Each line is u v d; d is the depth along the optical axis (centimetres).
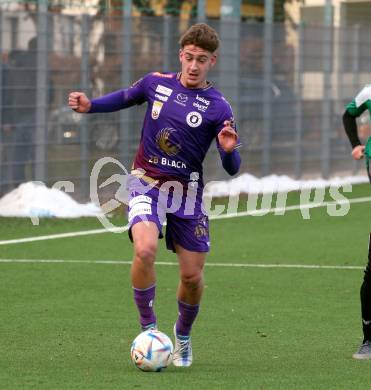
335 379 2188
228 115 2319
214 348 2503
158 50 5581
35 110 5056
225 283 3403
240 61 6031
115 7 5700
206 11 6294
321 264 3800
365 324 2400
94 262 3778
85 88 5266
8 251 3991
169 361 2239
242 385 2122
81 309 2967
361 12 7219
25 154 5019
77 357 2380
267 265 3766
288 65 6347
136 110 5481
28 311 2928
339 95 6700
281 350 2483
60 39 5153
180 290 2305
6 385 2097
